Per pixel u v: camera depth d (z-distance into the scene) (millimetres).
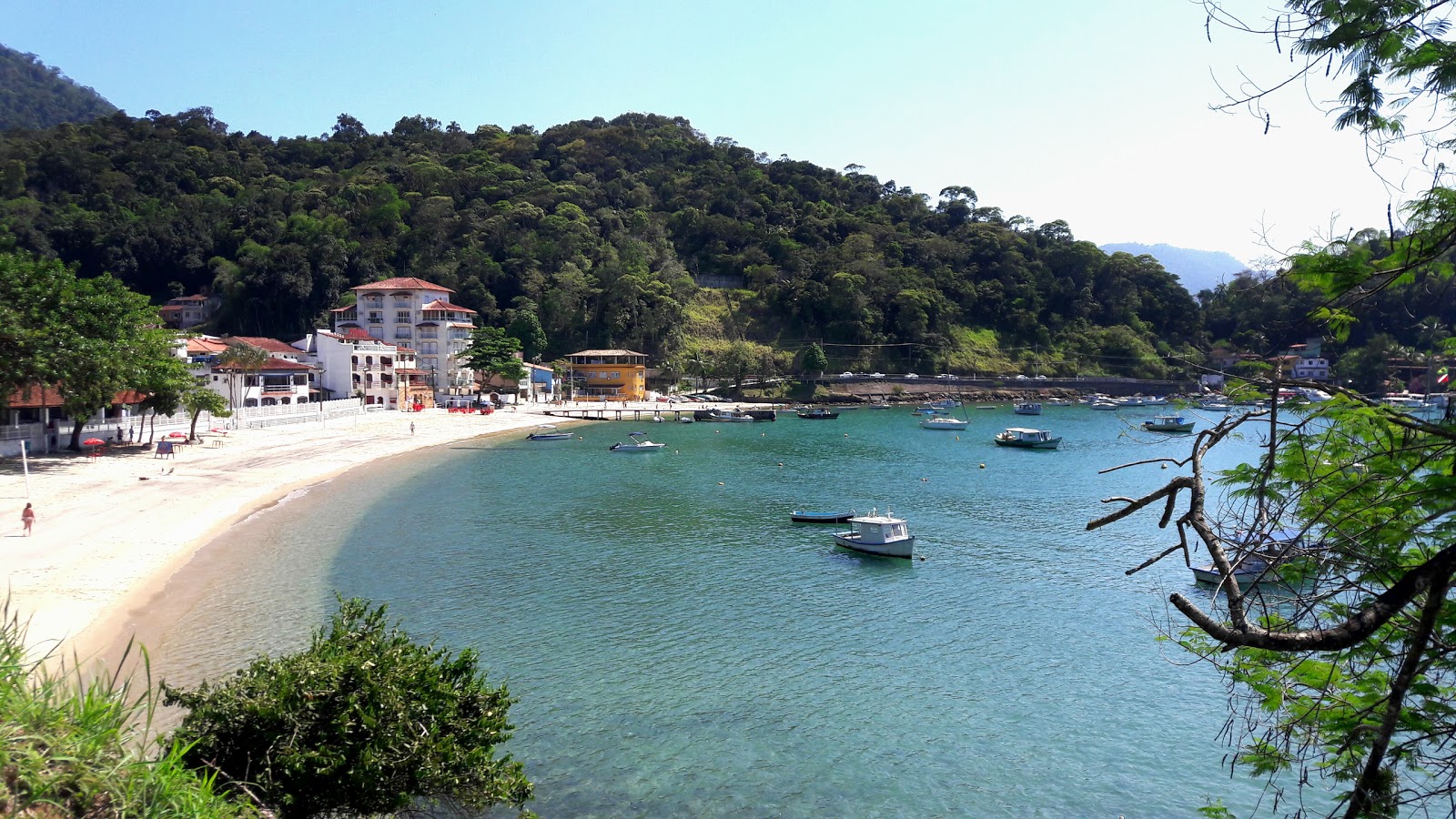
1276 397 7914
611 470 77500
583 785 21297
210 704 14086
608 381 162500
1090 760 23047
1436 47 6805
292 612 32969
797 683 27609
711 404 159750
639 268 183375
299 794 13781
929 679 28109
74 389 57750
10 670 8789
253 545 44156
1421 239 7398
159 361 64500
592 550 45375
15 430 61719
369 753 14047
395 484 66812
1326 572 9055
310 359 121938
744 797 20969
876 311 197375
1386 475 8133
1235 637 5855
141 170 197625
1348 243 7848
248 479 63562
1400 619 8516
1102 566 42562
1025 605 35969
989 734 24344
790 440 108500
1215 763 22844
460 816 18156
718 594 37188
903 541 43906
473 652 17641
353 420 109000
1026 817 20438
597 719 24828
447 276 173000
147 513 48219
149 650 28328
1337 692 9422
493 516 54469
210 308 170500
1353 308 8508
